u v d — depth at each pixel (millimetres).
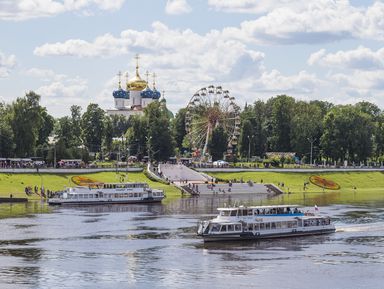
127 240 185375
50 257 162625
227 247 176625
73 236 191000
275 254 168250
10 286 137375
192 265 155875
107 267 153125
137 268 152375
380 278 145250
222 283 140750
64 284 139125
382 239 189750
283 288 137750
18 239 185750
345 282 142250
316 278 145000
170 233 197000
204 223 184250
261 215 190000
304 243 183250
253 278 144625
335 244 182000
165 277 145125
